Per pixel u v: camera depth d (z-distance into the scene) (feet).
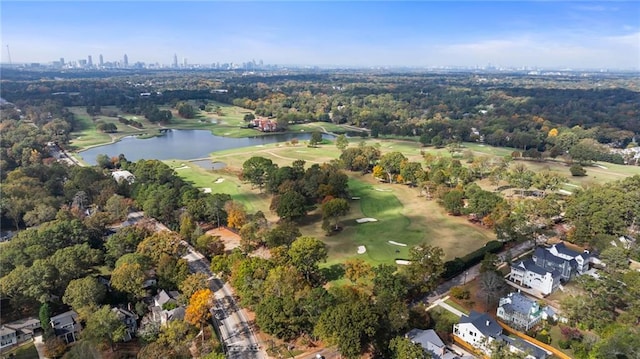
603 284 319.88
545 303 335.47
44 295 320.70
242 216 469.98
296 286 322.75
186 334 293.84
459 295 339.57
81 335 292.40
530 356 266.36
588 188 563.07
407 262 405.59
